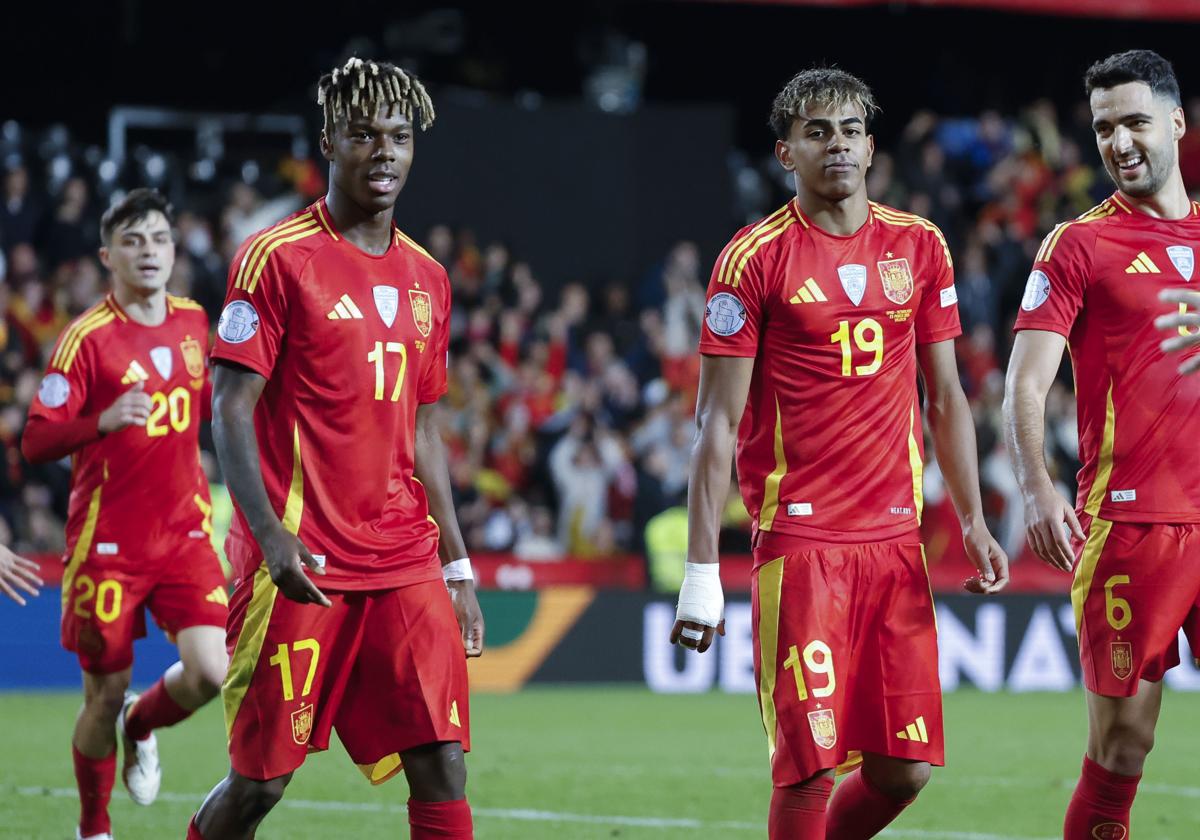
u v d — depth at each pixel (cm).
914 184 7319
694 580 1800
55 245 6250
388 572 1759
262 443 1759
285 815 2719
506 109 7556
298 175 6944
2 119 7388
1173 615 1922
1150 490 1925
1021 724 4331
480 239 7506
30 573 2258
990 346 6731
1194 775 3356
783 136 1848
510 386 6291
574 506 5869
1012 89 8331
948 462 1895
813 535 1809
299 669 1733
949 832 2633
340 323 1741
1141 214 1962
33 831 2538
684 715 4481
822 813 1786
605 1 7756
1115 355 1942
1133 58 1953
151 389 2538
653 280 7069
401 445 1788
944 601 5388
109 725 2447
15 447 5262
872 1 7062
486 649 5188
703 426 1825
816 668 1783
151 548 2505
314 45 7738
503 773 3319
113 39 7438
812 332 1805
